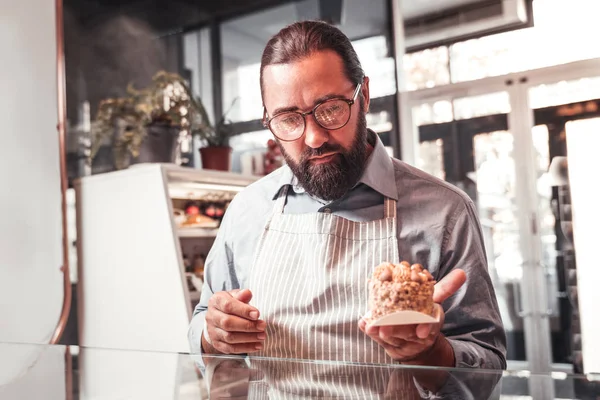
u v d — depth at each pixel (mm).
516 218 4168
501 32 4156
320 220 1225
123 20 3270
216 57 3809
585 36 3959
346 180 1154
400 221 1208
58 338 2695
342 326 1136
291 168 1162
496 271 4215
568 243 4012
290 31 1110
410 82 4316
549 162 4074
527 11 4102
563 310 4020
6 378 730
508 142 4168
